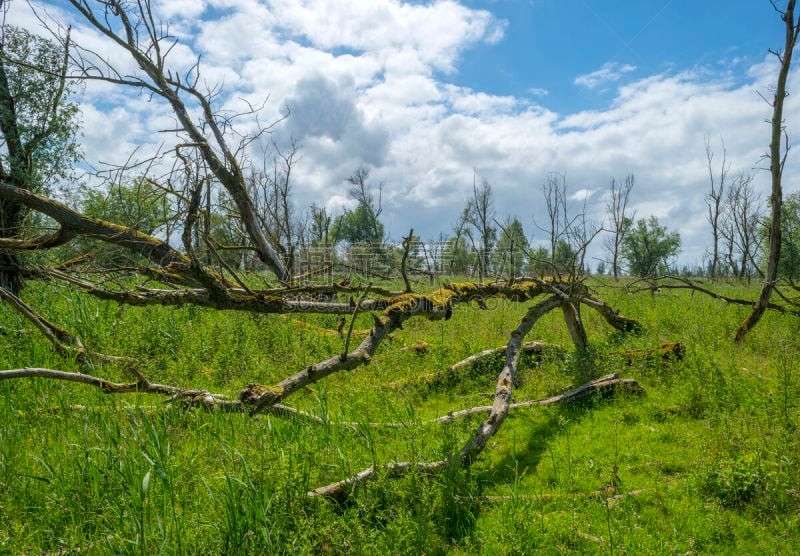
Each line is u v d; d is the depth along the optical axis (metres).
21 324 8.16
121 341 8.15
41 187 11.98
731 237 29.69
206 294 5.75
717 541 4.07
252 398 4.70
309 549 3.63
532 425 6.44
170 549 3.48
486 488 4.83
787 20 10.92
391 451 5.39
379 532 3.96
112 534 3.67
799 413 5.89
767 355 9.37
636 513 4.36
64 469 4.38
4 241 8.73
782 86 10.97
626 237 45.78
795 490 4.52
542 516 4.20
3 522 3.79
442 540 4.03
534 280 8.52
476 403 7.21
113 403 5.78
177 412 5.38
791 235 22.23
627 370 8.21
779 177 10.78
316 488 4.45
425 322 11.88
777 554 3.86
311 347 8.67
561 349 8.90
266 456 4.47
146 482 3.63
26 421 5.33
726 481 4.58
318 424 5.45
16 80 11.59
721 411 6.30
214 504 3.87
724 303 13.62
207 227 5.42
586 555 3.84
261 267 14.54
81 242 10.58
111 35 9.52
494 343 9.82
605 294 16.05
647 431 6.14
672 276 13.27
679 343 8.50
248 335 9.00
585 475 5.13
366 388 7.25
